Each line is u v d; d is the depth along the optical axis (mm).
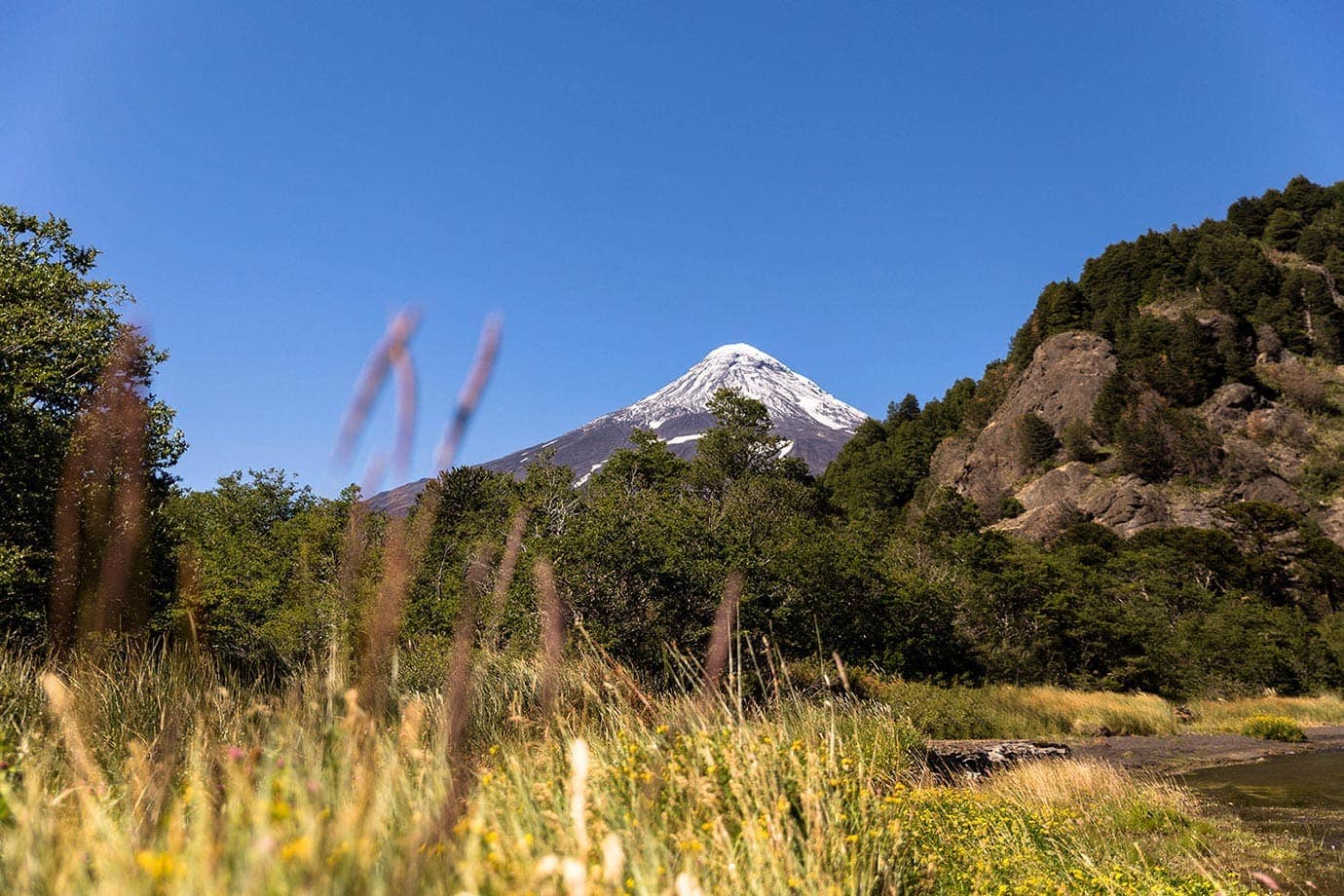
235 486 39781
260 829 1364
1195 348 111875
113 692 3117
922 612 34938
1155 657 46750
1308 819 11398
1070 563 60156
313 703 2303
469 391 938
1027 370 125625
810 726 4152
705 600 20297
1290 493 95812
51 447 13367
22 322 15562
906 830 3898
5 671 3820
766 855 2467
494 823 2041
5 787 1739
